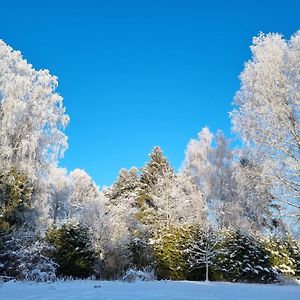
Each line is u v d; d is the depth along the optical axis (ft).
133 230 83.10
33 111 68.44
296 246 87.76
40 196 64.39
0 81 67.00
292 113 38.24
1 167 60.39
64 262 65.26
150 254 74.69
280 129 38.63
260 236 79.82
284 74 38.70
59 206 121.80
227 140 88.02
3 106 64.90
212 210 82.99
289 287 61.31
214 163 86.28
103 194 153.58
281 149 38.63
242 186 41.75
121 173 146.92
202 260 73.56
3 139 62.44
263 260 77.41
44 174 67.41
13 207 57.57
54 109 72.49
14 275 53.47
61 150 70.44
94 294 30.76
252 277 74.95
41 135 67.82
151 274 67.05
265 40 41.29
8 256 55.06
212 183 83.92
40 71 74.49
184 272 73.82
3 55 70.23
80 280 57.16
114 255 68.28
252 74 41.34
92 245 68.18
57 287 38.60
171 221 91.30
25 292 31.60
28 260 54.70
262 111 39.37
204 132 92.43
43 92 71.67
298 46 39.29
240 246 76.54
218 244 76.64
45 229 65.98
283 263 84.84
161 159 127.85
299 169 37.06
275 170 38.14
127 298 28.07
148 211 108.17
